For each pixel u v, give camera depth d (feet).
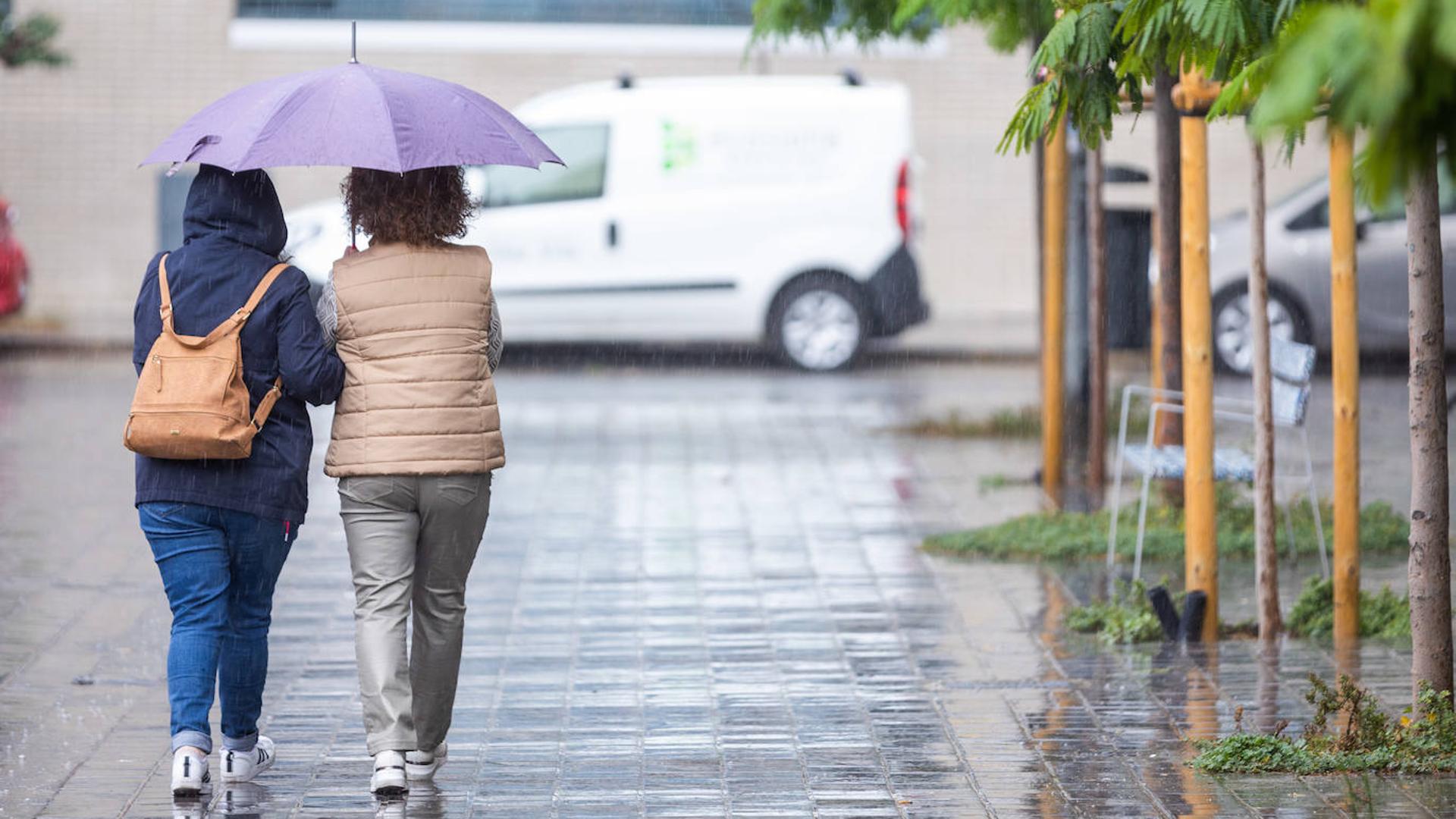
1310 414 105.09
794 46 164.55
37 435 98.94
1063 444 84.07
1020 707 46.96
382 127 37.93
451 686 40.14
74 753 42.91
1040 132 42.86
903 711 46.52
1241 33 33.73
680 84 131.75
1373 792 39.14
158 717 46.21
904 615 57.93
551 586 62.59
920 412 110.52
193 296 37.88
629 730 44.86
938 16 67.67
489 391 38.88
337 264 38.70
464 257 38.86
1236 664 51.52
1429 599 42.27
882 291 131.85
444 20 164.45
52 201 161.99
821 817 37.78
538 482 85.46
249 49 162.71
